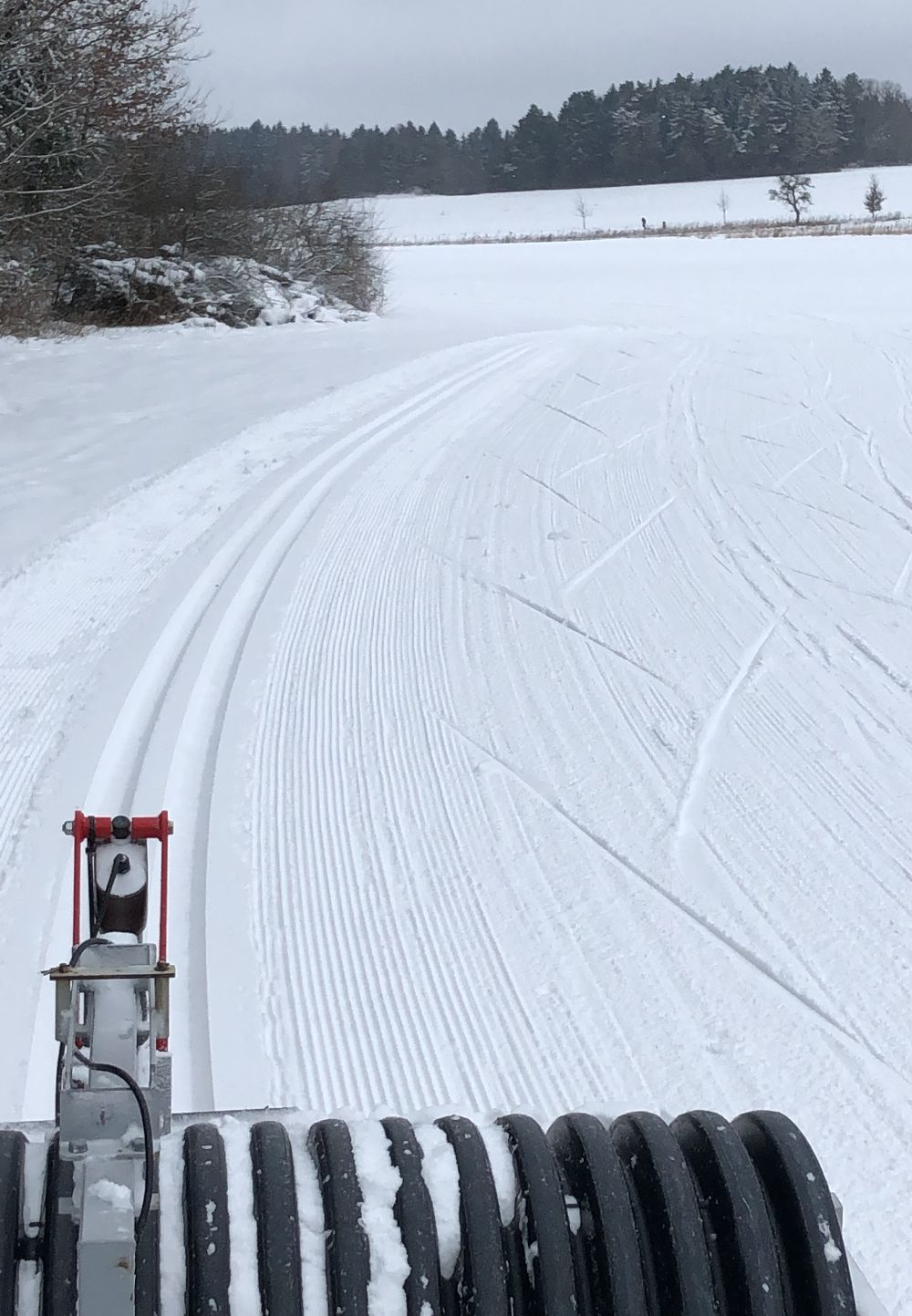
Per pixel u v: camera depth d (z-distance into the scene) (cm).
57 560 856
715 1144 218
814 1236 208
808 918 479
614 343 2044
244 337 2095
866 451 1241
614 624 792
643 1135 222
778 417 1412
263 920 475
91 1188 182
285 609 805
